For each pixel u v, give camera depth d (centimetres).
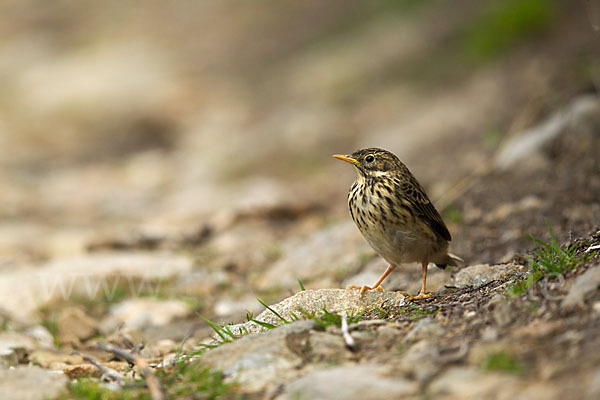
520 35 2000
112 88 2822
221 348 574
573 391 403
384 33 2677
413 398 443
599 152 1174
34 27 3934
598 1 1152
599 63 1438
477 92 1842
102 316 1001
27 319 973
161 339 865
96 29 3800
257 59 3062
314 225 1396
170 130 2631
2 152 2398
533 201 1085
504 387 427
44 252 1374
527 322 521
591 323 480
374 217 748
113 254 1303
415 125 1827
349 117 2144
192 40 3444
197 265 1197
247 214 1451
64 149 2509
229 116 2533
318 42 2973
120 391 537
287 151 2048
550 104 1417
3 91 2989
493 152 1438
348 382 468
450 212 1158
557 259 644
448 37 2333
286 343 559
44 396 517
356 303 700
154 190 1997
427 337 540
